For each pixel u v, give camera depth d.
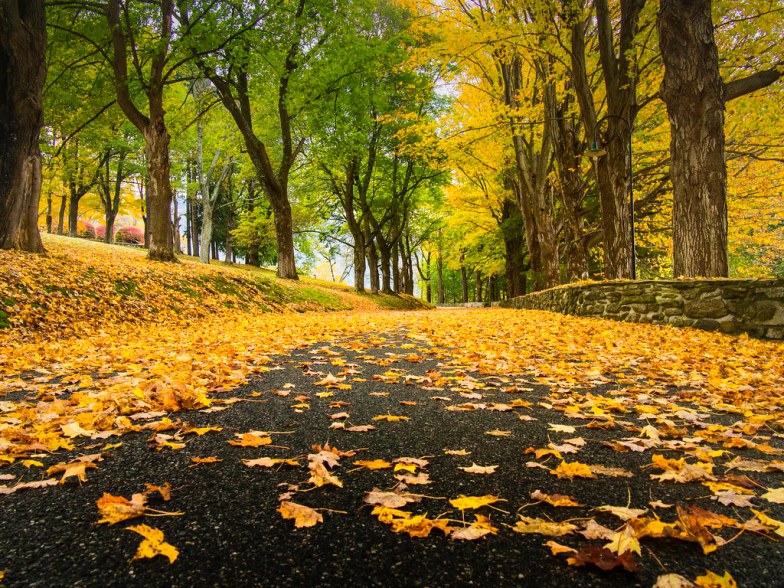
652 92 13.16
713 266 8.41
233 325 10.67
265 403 3.54
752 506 1.84
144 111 20.42
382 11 24.03
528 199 21.88
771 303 6.86
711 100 8.42
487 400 3.67
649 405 3.52
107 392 3.61
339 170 26.69
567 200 16.72
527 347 6.70
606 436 2.77
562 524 1.66
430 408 3.40
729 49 11.27
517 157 19.25
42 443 2.57
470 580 1.37
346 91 21.92
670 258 22.61
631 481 2.09
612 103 11.86
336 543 1.57
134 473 2.19
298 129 24.55
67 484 2.07
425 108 25.06
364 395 3.82
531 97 16.38
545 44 12.58
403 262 44.25
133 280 12.05
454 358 5.85
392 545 1.56
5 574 1.40
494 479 2.11
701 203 8.48
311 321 11.64
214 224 41.78
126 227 52.72
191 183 29.50
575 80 12.31
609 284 10.27
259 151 20.23
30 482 2.08
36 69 11.31
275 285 18.42
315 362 5.53
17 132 11.14
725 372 4.67
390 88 23.64
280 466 2.27
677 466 2.22
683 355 5.55
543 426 2.95
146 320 10.36
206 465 2.29
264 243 37.59
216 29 14.48
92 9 14.33
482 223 29.14
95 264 12.20
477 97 20.88
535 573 1.40
